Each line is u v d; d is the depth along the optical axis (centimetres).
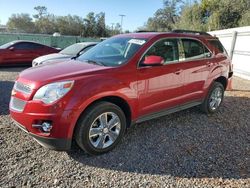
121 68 394
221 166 360
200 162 369
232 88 886
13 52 1284
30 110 342
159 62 407
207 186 314
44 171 333
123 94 389
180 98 489
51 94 337
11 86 810
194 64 506
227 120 546
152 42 441
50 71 380
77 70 379
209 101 565
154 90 435
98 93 359
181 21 3638
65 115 337
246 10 2622
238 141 445
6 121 491
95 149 370
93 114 359
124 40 471
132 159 371
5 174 322
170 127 493
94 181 318
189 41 510
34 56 1352
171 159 375
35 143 404
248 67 1093
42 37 2711
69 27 6019
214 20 2781
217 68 567
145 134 456
